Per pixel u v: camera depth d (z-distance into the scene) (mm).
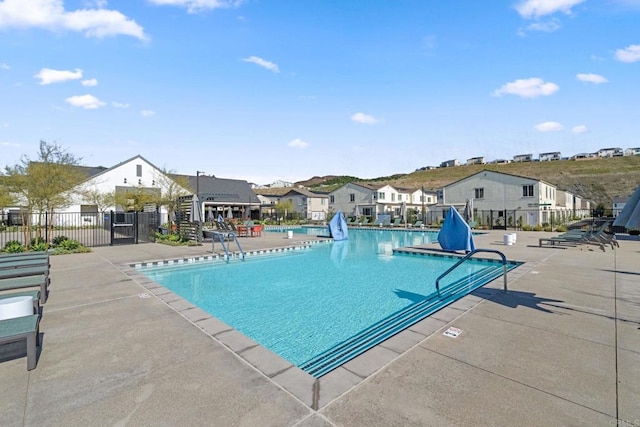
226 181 45656
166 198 25391
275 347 4852
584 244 13906
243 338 4105
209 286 8523
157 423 2443
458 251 12828
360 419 2469
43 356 3615
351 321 5918
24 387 2975
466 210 25484
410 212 41500
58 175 14672
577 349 3656
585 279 7133
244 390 2893
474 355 3541
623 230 19594
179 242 16172
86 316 4992
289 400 2736
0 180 14328
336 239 19609
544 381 2990
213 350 3750
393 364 3359
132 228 20391
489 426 2377
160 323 4676
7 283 5527
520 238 17844
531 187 30938
